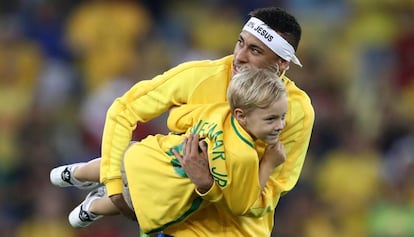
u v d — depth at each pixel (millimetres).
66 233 37750
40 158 39625
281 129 17688
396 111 43688
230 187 17828
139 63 45375
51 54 46125
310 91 43031
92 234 37312
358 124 42875
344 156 41094
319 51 46281
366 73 45625
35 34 46500
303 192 38969
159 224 18453
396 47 47375
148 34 47156
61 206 38062
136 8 47406
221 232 18688
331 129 41719
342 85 44750
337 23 47938
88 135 41281
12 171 39469
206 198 18000
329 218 38344
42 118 41688
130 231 37469
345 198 39812
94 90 44219
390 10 48812
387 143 42500
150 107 18812
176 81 18656
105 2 47375
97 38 46281
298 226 37625
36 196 38469
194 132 18188
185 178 18172
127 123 18891
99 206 19531
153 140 18688
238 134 17781
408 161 39688
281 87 17531
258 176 17906
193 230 18688
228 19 48031
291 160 18719
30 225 38062
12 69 45094
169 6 48562
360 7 48938
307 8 48719
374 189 40375
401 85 46312
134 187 18531
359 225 39188
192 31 47531
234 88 17625
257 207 18297
